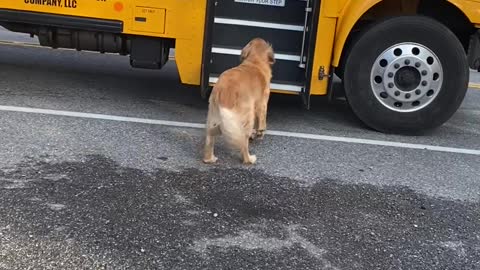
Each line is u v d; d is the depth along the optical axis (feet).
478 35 20.13
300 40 19.71
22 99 21.04
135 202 13.53
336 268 11.37
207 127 15.83
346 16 18.83
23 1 19.81
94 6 19.69
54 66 27.61
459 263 11.87
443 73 19.45
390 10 20.88
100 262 11.01
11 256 10.98
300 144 18.45
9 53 29.96
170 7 19.40
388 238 12.71
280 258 11.59
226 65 19.72
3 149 16.03
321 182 15.49
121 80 25.73
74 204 13.19
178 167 15.83
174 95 23.62
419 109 19.80
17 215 12.47
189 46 19.66
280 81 19.69
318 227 12.98
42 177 14.44
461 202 14.88
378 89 19.72
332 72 19.51
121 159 16.06
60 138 17.29
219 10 19.63
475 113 24.66
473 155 18.65
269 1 19.56
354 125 21.08
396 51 19.30
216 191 14.47
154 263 11.11
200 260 11.32
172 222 12.73
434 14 20.75
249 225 12.85
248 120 15.83
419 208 14.33
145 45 20.48
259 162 16.60
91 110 20.44
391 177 16.24
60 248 11.37
